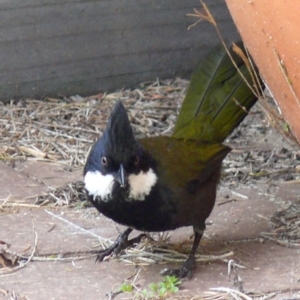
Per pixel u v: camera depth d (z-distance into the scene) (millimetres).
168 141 6891
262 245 7223
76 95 11844
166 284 6246
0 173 8969
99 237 7328
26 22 11180
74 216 7836
